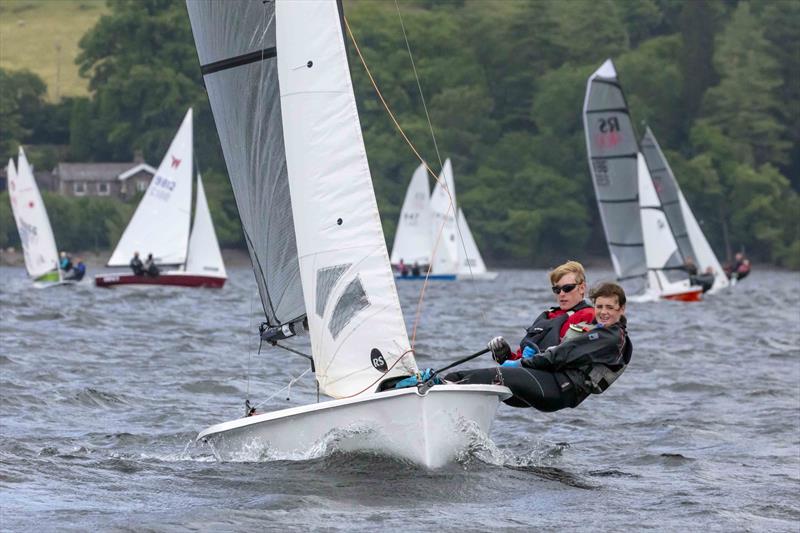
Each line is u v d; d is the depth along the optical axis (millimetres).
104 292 159000
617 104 161125
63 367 68375
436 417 35844
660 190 182625
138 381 63469
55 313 109750
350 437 36500
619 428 49969
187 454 41094
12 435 44906
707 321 125500
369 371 37438
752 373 73125
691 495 35688
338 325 37688
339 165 37875
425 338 97500
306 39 38125
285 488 34125
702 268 184750
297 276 40375
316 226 38000
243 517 31078
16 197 179250
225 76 41500
